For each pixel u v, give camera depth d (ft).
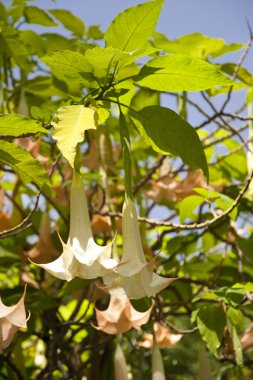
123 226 5.64
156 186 8.65
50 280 8.45
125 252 5.54
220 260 8.89
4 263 8.59
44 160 8.31
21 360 8.17
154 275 5.44
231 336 7.14
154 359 6.81
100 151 8.30
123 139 5.75
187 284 8.90
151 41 8.04
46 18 9.11
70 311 10.70
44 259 8.30
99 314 6.70
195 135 5.70
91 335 8.85
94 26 9.17
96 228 8.12
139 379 9.16
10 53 8.38
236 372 9.07
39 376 8.15
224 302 7.08
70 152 4.93
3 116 5.31
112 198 8.85
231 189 8.88
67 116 5.09
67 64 5.57
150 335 8.02
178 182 8.64
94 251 5.36
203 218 8.92
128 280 5.36
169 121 5.71
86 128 5.01
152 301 7.45
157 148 5.82
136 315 6.68
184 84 5.65
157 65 5.53
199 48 8.45
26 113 8.23
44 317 8.16
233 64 8.30
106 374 8.93
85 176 8.14
